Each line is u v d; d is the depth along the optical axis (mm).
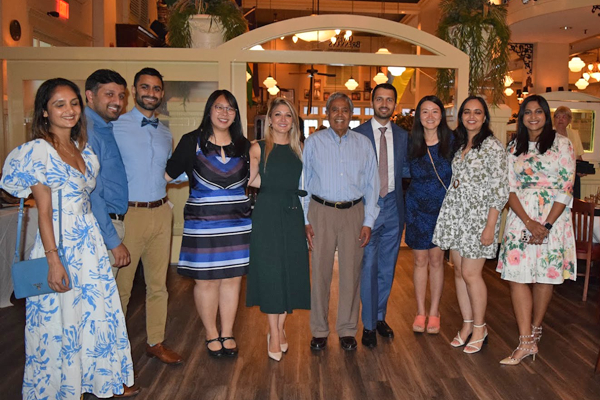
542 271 3094
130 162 2854
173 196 5836
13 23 5566
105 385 2449
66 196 2301
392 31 5316
